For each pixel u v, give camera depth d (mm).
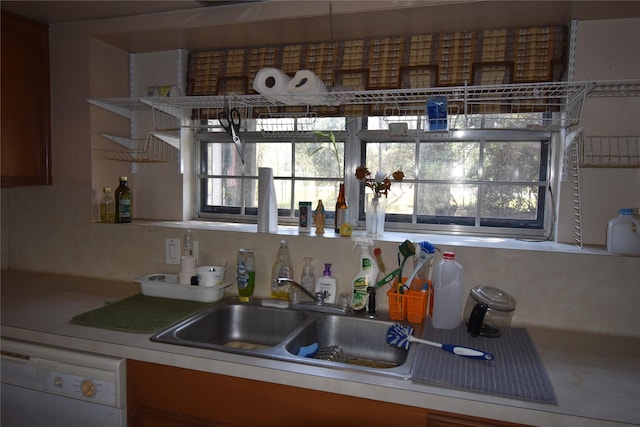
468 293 1552
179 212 2170
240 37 1912
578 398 982
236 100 1699
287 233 1802
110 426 1264
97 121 2025
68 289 1847
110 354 1272
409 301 1480
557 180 1722
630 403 964
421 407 1005
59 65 2008
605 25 1597
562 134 1673
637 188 1603
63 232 2084
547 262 1471
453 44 1752
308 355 1343
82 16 1890
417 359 1171
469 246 1547
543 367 1142
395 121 1910
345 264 1685
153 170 2201
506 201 1817
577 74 1627
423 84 1778
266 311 1642
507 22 1644
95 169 2029
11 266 2203
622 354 1257
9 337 1404
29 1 1720
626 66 1586
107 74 2061
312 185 2041
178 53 2109
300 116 1948
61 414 1324
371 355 1514
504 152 1805
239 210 2172
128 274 1992
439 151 1869
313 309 1606
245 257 1716
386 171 1941
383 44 1837
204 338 1547
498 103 1597
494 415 951
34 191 2119
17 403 1385
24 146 1923
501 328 1390
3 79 1815
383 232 1834
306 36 1873
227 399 1180
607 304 1424
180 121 2113
